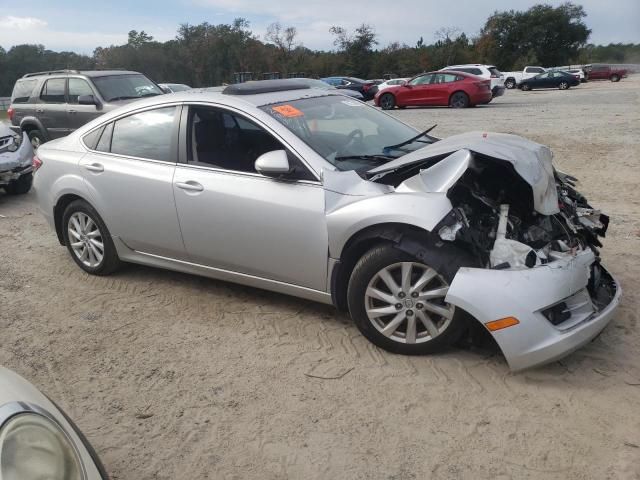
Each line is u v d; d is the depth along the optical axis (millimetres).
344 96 4895
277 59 62438
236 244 4012
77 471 1946
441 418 3012
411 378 3361
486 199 3518
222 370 3570
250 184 3887
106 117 4840
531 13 70000
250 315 4266
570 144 11172
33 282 5168
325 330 3979
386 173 3654
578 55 72500
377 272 3471
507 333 3070
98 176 4691
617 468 2605
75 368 3693
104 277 5152
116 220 4684
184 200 4168
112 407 3264
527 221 3615
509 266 3186
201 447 2904
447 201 3252
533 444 2789
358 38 61062
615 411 2992
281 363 3607
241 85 4484
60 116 10930
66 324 4309
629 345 3594
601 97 24469
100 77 10883
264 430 3000
